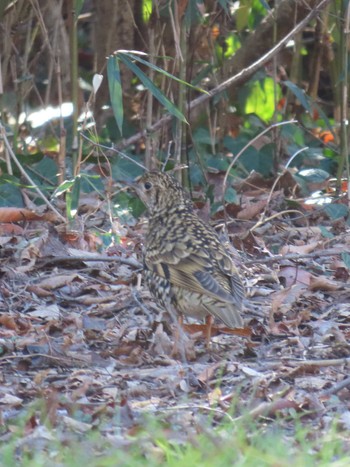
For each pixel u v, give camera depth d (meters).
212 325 10.75
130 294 11.71
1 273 12.12
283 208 15.06
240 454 7.57
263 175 16.53
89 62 21.70
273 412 8.84
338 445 7.83
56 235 12.99
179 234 10.28
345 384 9.32
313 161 16.72
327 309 11.72
